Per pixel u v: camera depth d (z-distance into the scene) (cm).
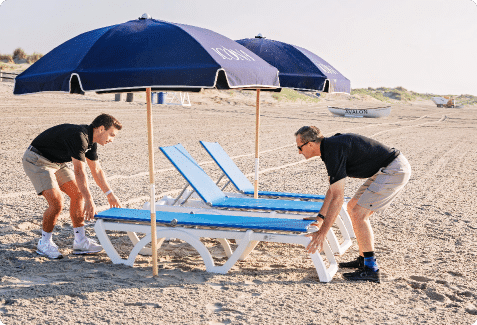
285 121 2680
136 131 1775
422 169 1188
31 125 1706
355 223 442
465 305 383
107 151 1305
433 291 409
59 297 374
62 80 359
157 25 399
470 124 3216
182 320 341
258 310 362
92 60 363
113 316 344
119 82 353
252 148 1533
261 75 411
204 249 453
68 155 470
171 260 494
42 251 484
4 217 618
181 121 2259
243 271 459
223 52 388
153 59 362
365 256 442
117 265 465
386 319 351
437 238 593
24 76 394
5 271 433
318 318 350
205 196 558
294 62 610
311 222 471
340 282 434
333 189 411
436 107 6156
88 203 452
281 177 1038
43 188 471
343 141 415
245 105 3806
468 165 1285
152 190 429
